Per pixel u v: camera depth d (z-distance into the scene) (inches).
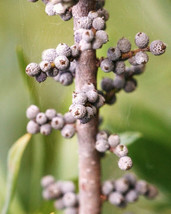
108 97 10.0
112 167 12.1
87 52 9.4
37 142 11.9
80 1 9.2
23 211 11.9
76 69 9.5
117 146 9.5
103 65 9.3
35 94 10.8
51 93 11.3
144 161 11.9
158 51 9.1
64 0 8.4
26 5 10.5
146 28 12.0
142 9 11.8
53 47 10.8
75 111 8.8
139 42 9.1
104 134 9.8
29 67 9.0
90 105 9.0
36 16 10.9
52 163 12.0
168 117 12.1
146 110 12.0
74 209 10.7
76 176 11.8
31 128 10.0
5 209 10.7
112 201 10.3
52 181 11.2
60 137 12.0
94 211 10.2
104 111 12.0
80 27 9.1
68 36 10.7
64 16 9.3
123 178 10.7
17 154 10.7
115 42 11.6
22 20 10.9
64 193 11.0
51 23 10.8
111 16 11.3
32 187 12.0
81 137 9.9
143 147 11.8
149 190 10.9
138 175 12.0
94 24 9.0
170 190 12.0
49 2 9.2
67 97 11.8
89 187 10.1
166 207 12.1
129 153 11.8
